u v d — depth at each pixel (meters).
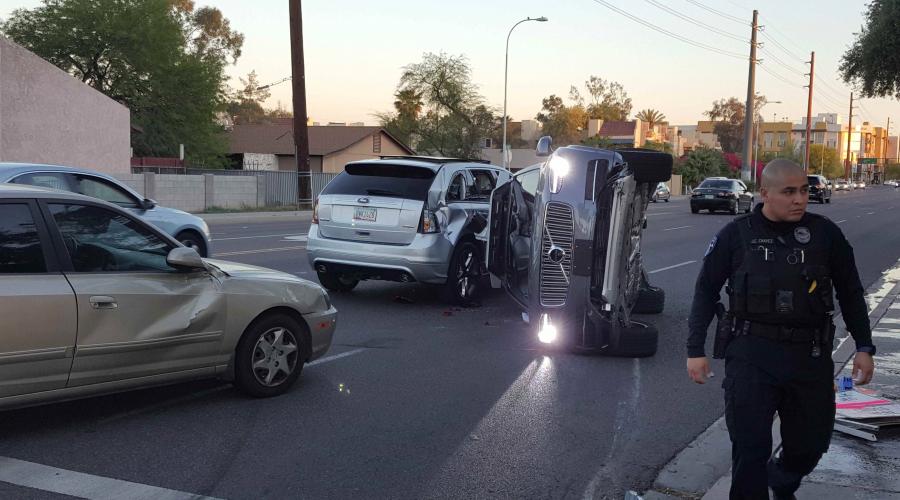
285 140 55.22
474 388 6.75
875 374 7.31
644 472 5.00
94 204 5.35
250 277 6.12
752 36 55.47
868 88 24.67
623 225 7.32
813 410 3.69
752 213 3.81
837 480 4.76
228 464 4.89
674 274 14.69
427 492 4.58
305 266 13.64
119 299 5.25
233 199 31.78
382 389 6.64
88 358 5.11
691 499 4.61
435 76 61.38
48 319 4.90
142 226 5.57
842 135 150.75
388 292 11.54
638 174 7.96
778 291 3.61
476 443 5.42
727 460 5.20
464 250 10.31
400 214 9.86
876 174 176.12
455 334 8.86
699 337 3.84
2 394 4.77
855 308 3.78
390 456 5.12
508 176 11.71
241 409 5.95
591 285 7.66
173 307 5.54
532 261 7.94
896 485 4.70
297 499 4.43
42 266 4.98
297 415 5.86
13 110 26.86
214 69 44.69
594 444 5.49
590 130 94.56
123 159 31.36
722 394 6.80
